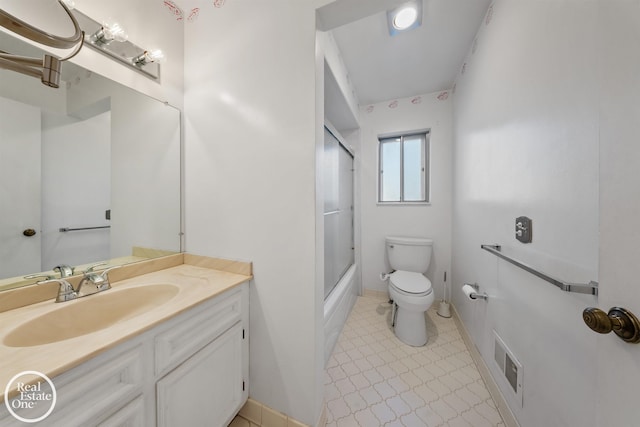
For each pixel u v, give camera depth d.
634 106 0.38
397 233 2.42
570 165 0.70
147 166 1.16
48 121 0.86
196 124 1.25
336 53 1.55
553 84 0.77
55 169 0.89
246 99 1.11
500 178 1.15
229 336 0.98
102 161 1.02
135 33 1.08
